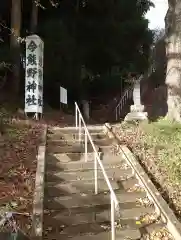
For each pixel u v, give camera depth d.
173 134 7.88
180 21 8.79
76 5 17.81
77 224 5.11
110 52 18.89
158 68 27.17
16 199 5.15
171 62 9.03
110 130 9.05
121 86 23.41
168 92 9.15
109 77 22.03
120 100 23.20
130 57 21.31
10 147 7.24
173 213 5.19
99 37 18.23
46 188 5.90
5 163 6.37
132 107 10.99
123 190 6.16
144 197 5.91
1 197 5.17
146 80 28.06
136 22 19.73
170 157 6.80
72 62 17.81
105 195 5.82
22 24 15.99
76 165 6.83
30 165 6.41
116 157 7.38
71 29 17.55
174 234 4.79
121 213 5.40
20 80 14.83
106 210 5.43
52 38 15.39
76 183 6.18
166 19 9.54
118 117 21.78
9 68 12.91
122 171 6.72
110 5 18.55
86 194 5.87
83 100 19.53
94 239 4.71
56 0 15.77
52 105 17.95
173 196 5.79
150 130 8.34
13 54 13.02
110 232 4.90
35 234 4.40
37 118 11.25
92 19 17.95
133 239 4.80
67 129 9.09
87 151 7.57
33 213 4.79
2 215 3.92
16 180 5.77
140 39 20.97
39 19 16.73
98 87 22.45
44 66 16.05
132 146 7.82
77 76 18.50
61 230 4.94
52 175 6.35
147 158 7.13
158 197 5.64
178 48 8.87
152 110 23.20
